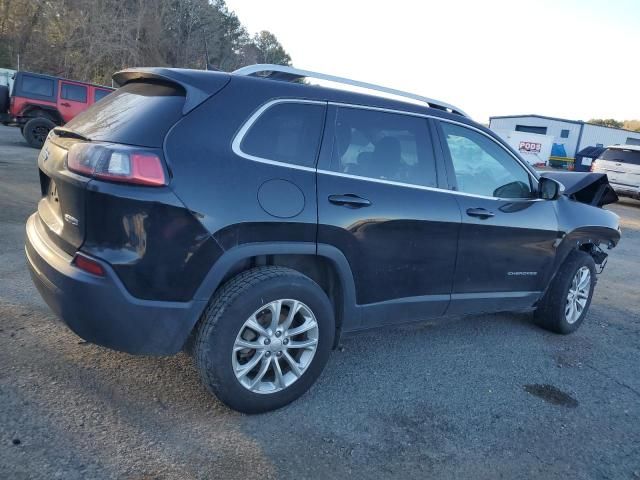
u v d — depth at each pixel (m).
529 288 4.55
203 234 2.77
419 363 4.07
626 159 18.08
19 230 6.39
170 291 2.75
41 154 3.39
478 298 4.14
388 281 3.55
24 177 9.92
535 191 4.52
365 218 3.32
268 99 3.12
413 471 2.79
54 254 2.87
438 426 3.22
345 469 2.74
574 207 4.90
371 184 3.42
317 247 3.15
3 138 16.98
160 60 46.56
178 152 2.76
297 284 3.06
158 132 2.78
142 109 2.93
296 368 3.18
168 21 48.34
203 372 2.91
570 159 43.81
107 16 41.66
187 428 2.91
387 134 3.60
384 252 3.46
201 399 3.20
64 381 3.19
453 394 3.64
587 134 48.28
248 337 3.02
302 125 3.23
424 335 4.66
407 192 3.57
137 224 2.65
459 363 4.15
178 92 2.98
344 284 3.34
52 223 3.03
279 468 2.68
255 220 2.90
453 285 3.94
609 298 6.61
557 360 4.43
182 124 2.83
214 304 2.91
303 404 3.30
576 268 4.86
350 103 3.46
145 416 2.97
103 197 2.62
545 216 4.50
